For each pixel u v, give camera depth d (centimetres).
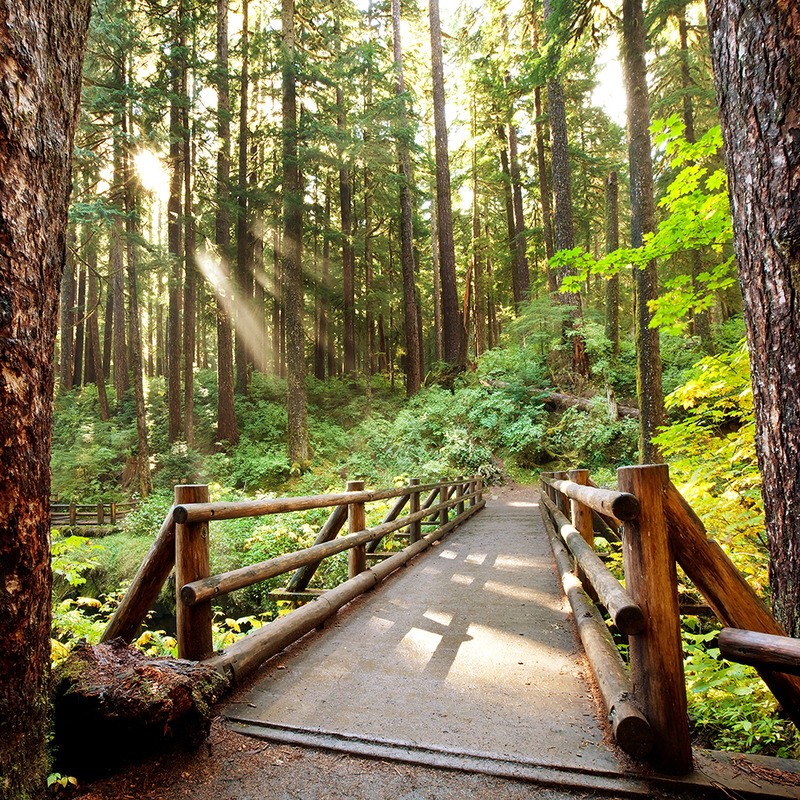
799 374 227
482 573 552
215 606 877
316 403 2370
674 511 206
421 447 1694
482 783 196
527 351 1956
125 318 3192
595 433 1517
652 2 1201
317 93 1892
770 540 245
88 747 202
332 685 284
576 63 1119
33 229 166
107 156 1591
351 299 2550
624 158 2575
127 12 1620
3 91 158
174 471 1786
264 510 333
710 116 1709
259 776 203
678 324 536
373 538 515
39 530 166
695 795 186
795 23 227
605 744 217
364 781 199
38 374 167
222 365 1981
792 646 154
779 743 266
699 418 524
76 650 225
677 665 200
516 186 2559
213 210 2061
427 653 329
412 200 2577
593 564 277
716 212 460
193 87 2078
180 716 209
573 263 534
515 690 272
